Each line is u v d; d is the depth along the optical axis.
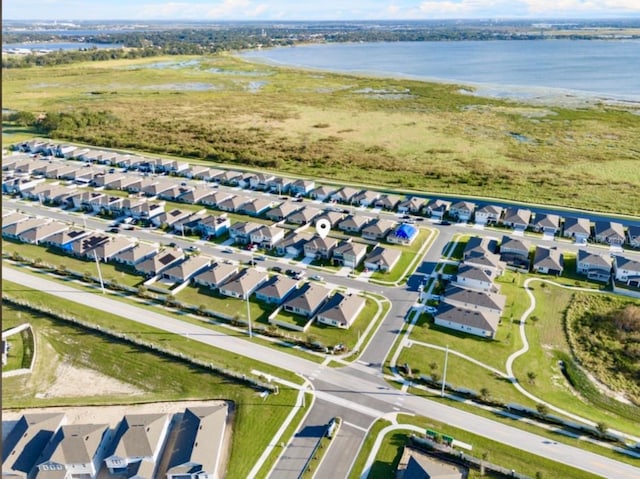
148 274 95.69
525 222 112.75
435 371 68.44
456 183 143.00
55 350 74.75
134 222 120.19
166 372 69.62
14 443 56.09
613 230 106.62
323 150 177.62
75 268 97.94
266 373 68.56
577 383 67.12
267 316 82.06
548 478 52.50
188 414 59.91
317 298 83.50
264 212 123.94
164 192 134.75
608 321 79.75
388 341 75.31
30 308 84.50
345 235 112.06
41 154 176.62
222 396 65.25
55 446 54.91
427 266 97.69
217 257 102.38
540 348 73.94
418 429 59.09
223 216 116.81
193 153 174.88
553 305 84.62
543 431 58.75
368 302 85.50
